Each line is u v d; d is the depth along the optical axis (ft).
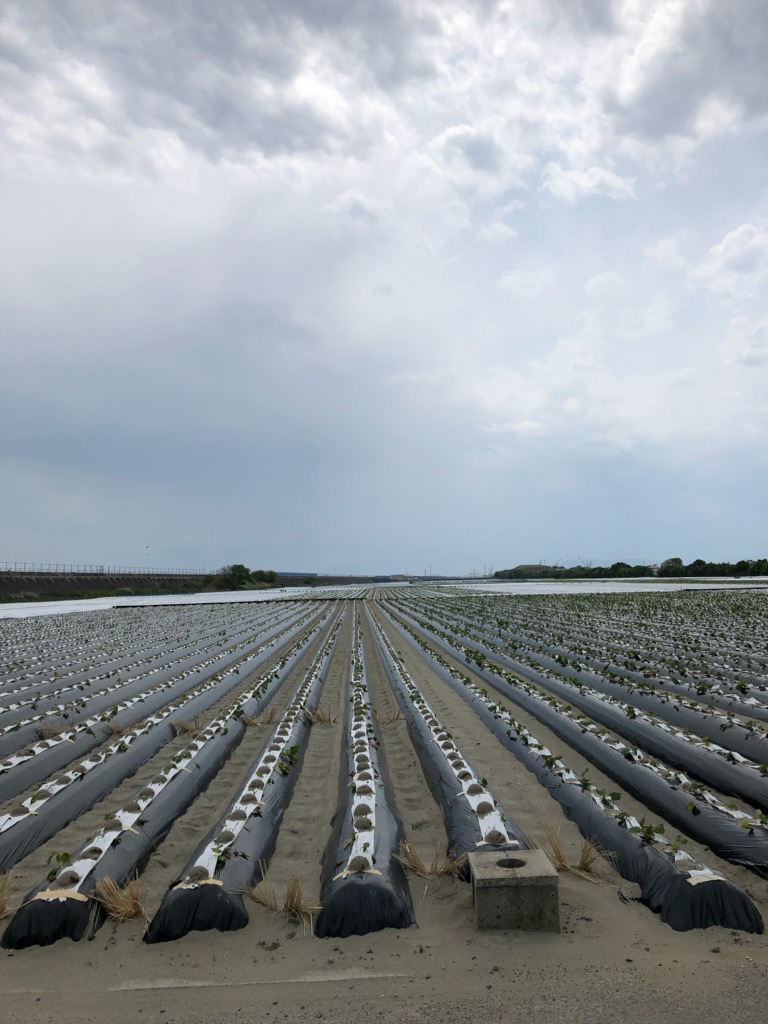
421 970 14.66
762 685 43.91
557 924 15.93
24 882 20.38
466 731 37.27
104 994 14.33
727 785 26.23
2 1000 14.28
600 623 90.22
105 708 46.70
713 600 125.70
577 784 25.29
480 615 110.63
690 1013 12.79
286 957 15.47
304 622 113.70
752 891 17.89
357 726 35.53
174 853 22.43
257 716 42.50
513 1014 13.02
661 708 38.86
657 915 16.56
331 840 22.03
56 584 233.14
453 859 19.80
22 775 30.50
